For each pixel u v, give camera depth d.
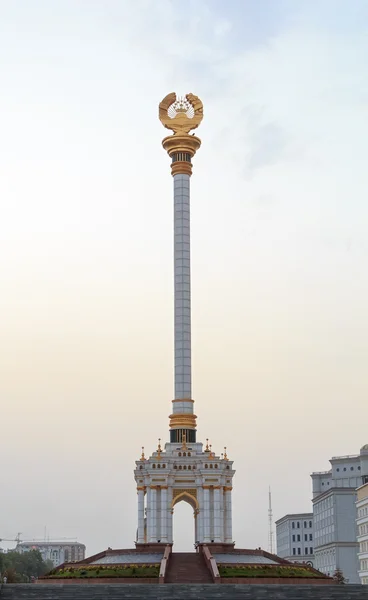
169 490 120.12
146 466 121.56
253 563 105.19
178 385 128.88
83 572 100.38
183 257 133.38
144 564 102.06
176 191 136.50
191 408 128.12
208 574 99.19
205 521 118.38
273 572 100.81
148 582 95.62
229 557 109.50
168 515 119.19
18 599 84.62
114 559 109.75
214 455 121.69
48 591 85.62
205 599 85.62
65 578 98.06
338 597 87.19
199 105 140.75
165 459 120.88
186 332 130.75
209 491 119.88
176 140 137.50
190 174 138.00
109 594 85.50
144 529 120.50
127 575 97.31
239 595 86.31
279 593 87.00
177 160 137.62
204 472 120.12
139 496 122.06
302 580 98.38
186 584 86.88
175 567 102.12
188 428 126.50
